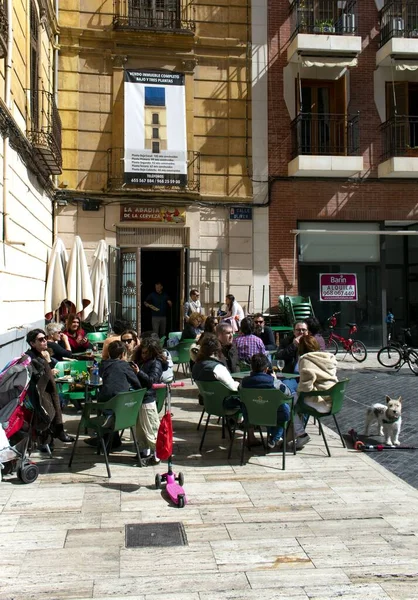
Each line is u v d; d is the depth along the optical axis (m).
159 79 15.30
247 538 4.73
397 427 7.41
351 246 16.45
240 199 15.70
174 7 15.53
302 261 16.23
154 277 17.75
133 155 15.02
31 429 6.27
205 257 15.59
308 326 8.48
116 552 4.46
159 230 15.42
